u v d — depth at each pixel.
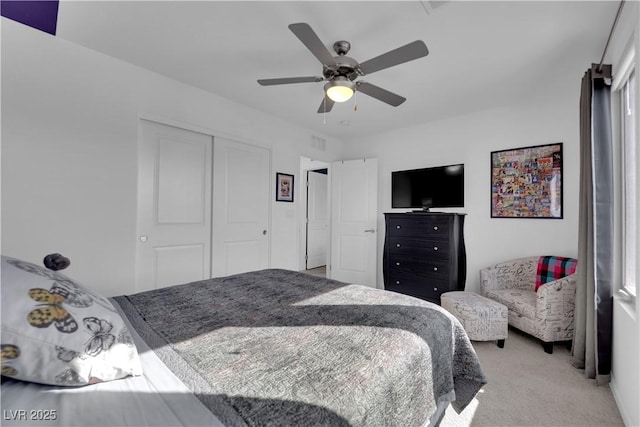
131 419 0.65
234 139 3.36
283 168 3.97
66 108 2.20
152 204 2.73
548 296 2.40
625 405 1.65
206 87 2.98
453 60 2.37
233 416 0.67
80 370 0.74
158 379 0.81
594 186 2.00
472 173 3.60
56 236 2.15
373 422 0.80
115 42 2.21
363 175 4.55
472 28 1.96
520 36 2.04
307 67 2.56
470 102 3.26
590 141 2.03
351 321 1.25
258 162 3.67
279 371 0.86
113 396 0.73
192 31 2.07
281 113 3.71
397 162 4.35
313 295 1.64
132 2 1.79
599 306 1.97
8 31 1.97
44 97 2.11
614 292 1.96
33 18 1.95
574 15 1.82
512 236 3.30
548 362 2.27
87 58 2.29
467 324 2.53
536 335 2.47
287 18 1.90
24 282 0.76
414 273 3.41
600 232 1.98
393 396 0.90
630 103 1.88
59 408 0.67
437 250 3.22
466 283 3.62
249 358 0.94
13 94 1.99
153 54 2.38
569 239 2.95
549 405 1.76
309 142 4.38
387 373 0.91
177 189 2.91
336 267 4.79
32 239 2.05
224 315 1.33
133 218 2.54
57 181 2.16
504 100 3.20
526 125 3.20
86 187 2.29
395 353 1.00
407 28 1.97
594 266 1.99
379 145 4.56
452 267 3.13
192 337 1.09
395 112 3.60
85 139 2.29
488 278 3.10
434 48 2.20
